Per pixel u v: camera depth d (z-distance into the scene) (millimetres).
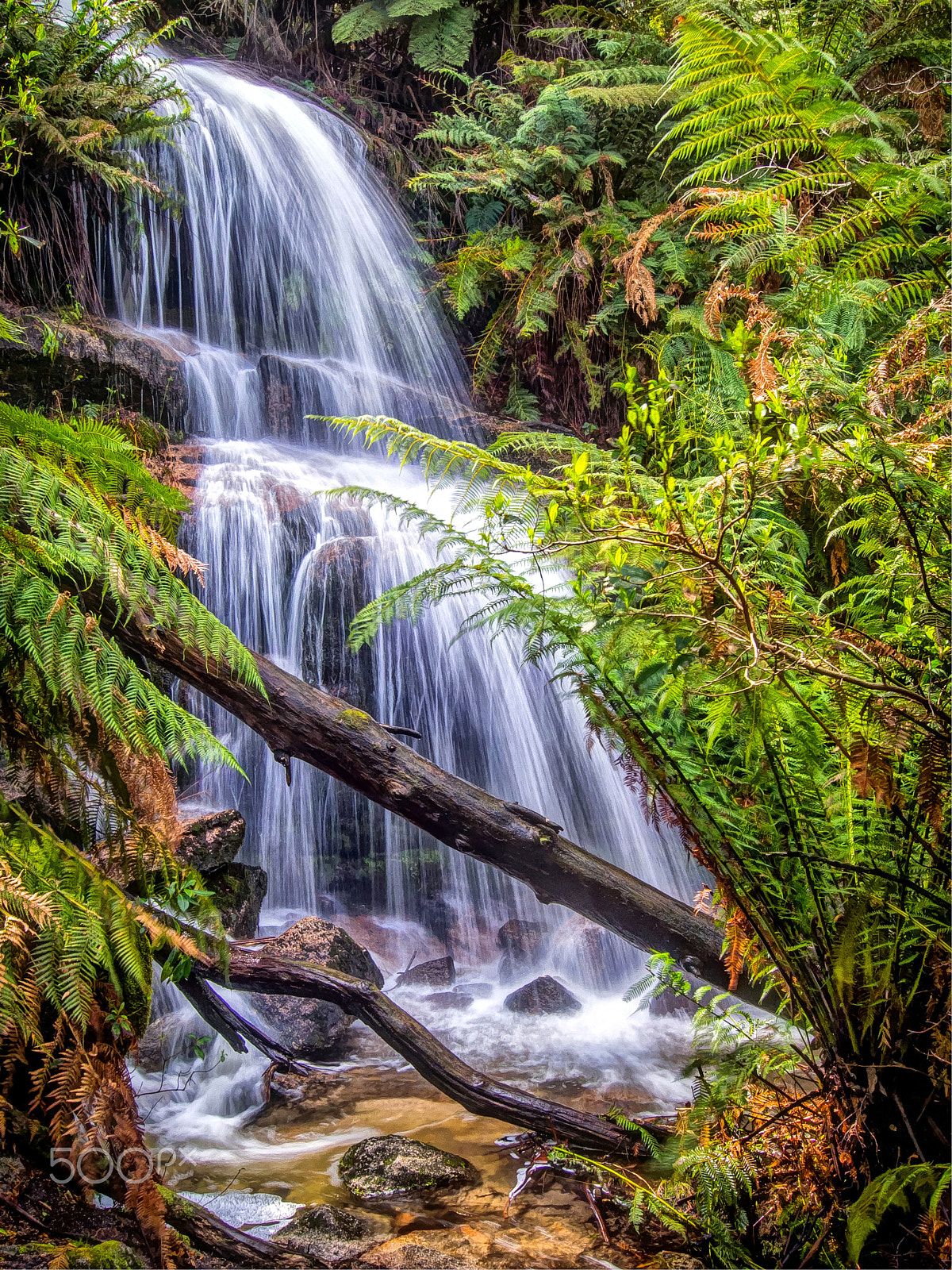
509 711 4887
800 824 1694
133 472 1988
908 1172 1484
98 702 1604
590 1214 2045
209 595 4617
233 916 3285
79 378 5113
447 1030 3395
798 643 1511
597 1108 2764
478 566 1807
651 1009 3541
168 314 6621
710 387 2682
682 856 4441
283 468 5586
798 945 1739
